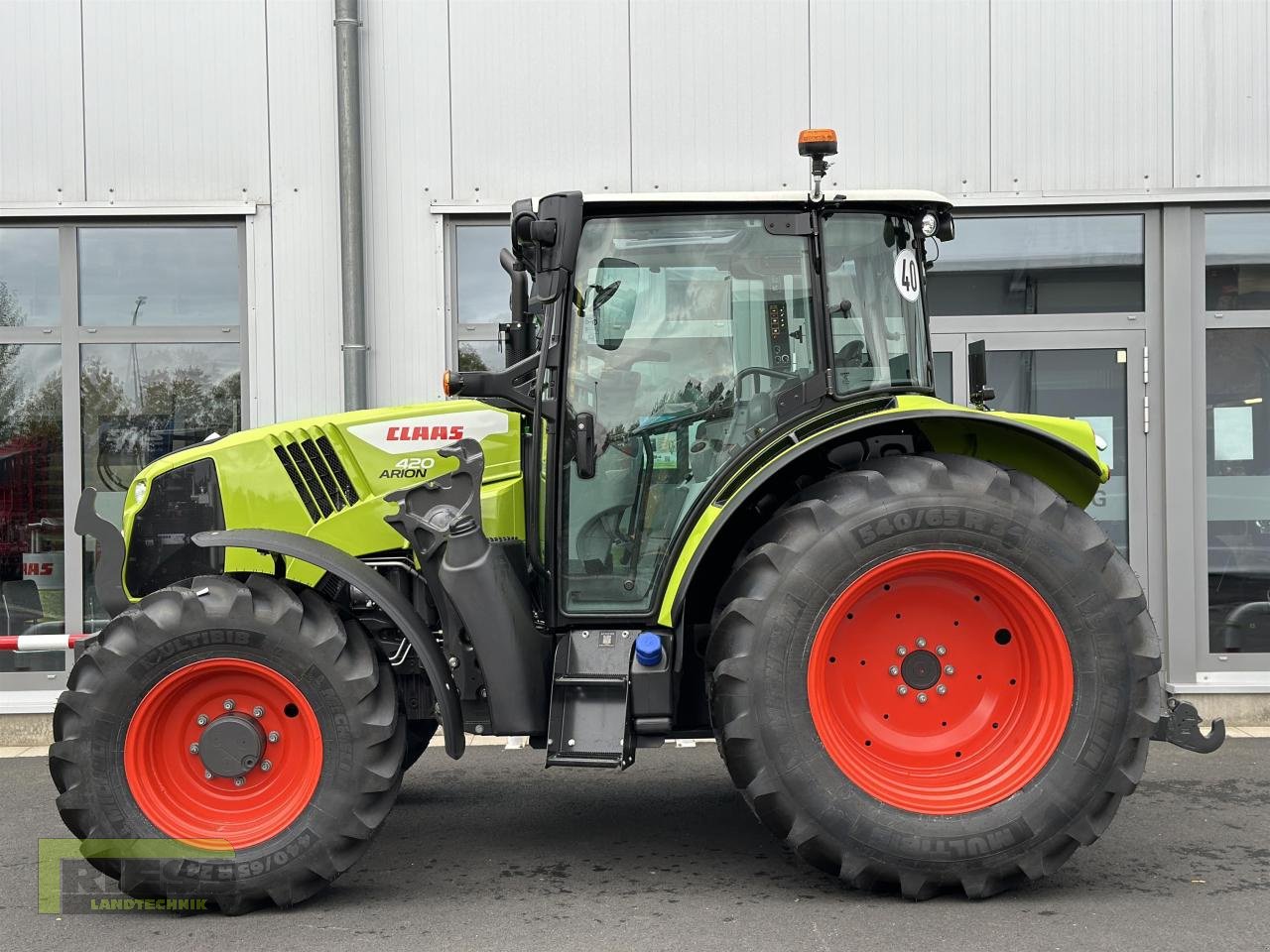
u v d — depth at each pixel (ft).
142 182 19.52
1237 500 19.98
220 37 19.43
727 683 10.36
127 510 12.48
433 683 10.53
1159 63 19.48
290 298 19.63
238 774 10.58
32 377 20.11
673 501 11.56
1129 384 19.98
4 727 19.17
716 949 9.41
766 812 10.32
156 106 19.45
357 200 19.21
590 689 10.78
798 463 11.55
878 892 10.66
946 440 11.80
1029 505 10.51
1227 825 13.02
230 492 12.18
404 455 12.27
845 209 11.66
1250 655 19.84
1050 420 11.65
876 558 10.41
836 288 11.62
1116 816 13.39
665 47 19.58
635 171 19.66
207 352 20.11
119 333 20.03
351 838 10.40
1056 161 19.62
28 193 19.49
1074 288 20.06
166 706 10.60
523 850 12.47
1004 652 10.87
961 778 10.57
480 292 19.93
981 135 19.62
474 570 10.75
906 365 11.85
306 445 12.27
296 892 10.43
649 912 10.36
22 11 19.30
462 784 15.64
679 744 18.12
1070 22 19.51
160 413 20.15
